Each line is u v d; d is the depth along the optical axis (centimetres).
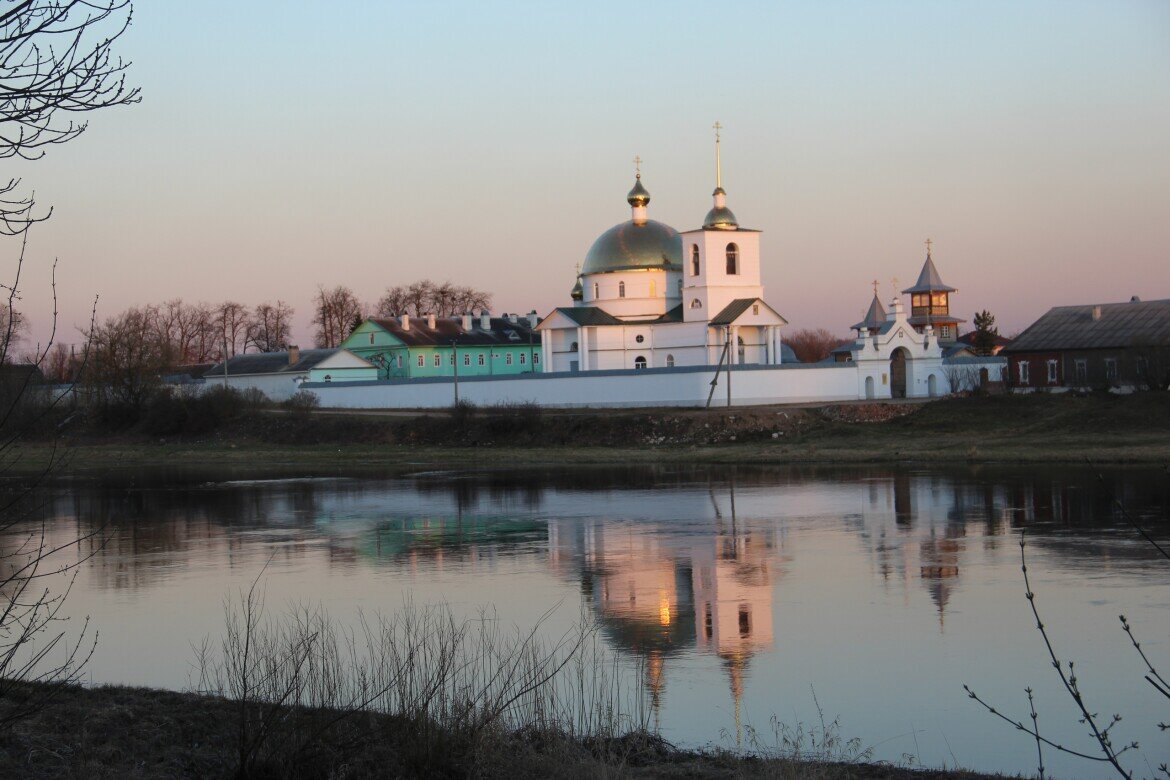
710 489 6644
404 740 1881
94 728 1998
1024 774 2050
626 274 13175
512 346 15975
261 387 14838
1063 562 3972
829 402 11194
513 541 4859
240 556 4625
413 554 4581
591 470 8250
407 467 9050
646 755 2036
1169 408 8869
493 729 1912
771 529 4984
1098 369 10438
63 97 1394
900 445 8806
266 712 2009
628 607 3494
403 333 15375
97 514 6106
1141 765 2100
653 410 10775
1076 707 2442
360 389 12619
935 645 2955
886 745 2223
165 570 4319
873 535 4716
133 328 12644
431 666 2436
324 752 1828
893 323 11662
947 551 4278
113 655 2942
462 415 10775
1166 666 2705
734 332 12425
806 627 3180
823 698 2530
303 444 11069
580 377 11362
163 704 2189
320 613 3469
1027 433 8956
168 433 11562
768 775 1888
